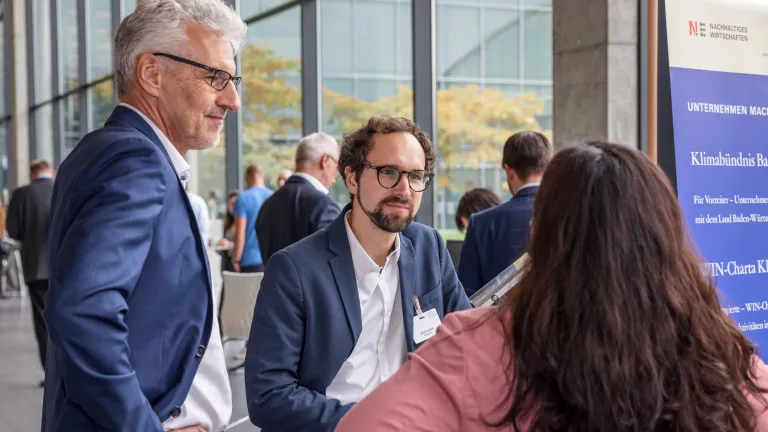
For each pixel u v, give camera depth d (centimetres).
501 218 298
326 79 646
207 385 170
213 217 880
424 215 532
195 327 161
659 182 105
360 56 589
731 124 279
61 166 157
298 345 179
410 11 537
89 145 151
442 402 103
